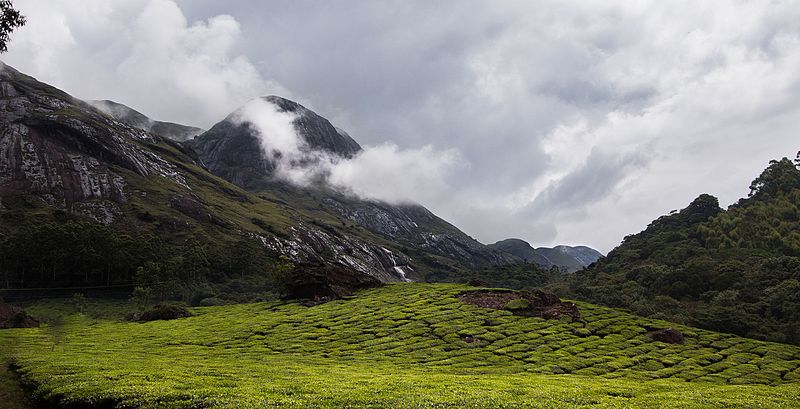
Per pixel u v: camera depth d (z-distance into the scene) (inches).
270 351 2341.3
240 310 3767.2
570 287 5625.0
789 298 3991.1
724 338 3191.4
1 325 3088.1
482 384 1504.7
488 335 2728.8
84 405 1163.3
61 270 5374.0
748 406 1274.6
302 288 4089.6
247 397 1117.7
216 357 2142.0
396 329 2829.7
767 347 3006.9
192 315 3683.6
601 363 2333.9
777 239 6250.0
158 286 4785.9
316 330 2839.6
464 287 4124.0
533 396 1286.9
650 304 4443.9
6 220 6550.2
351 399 1122.0
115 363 1715.1
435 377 1670.8
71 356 1913.1
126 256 5703.7
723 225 7160.4
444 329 2807.6
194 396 1136.8
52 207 7544.3
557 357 2383.1
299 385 1317.7
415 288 4192.9
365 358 2229.3
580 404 1188.5
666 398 1380.4
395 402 1103.0
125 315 4151.1
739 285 4658.0
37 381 1371.8
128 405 1109.7
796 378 2326.5
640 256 7293.3
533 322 3085.6
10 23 1408.7
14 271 5226.4
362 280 4547.2
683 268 5339.6
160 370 1557.6
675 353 2691.9
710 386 1863.9
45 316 4050.2
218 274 6732.3
